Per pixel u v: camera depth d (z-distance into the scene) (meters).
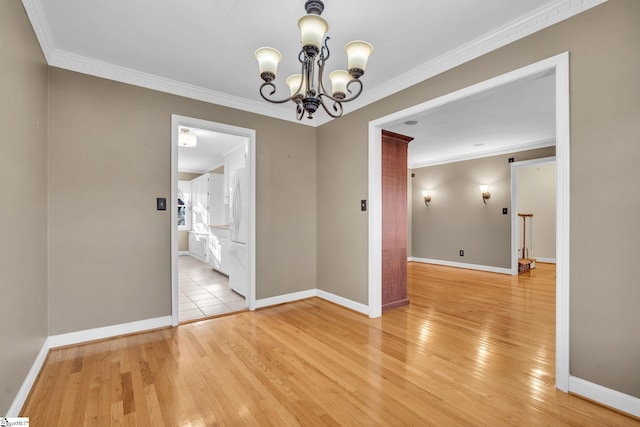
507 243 5.60
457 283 4.80
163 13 1.91
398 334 2.69
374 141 3.13
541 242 7.11
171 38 2.19
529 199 7.27
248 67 2.63
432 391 1.81
